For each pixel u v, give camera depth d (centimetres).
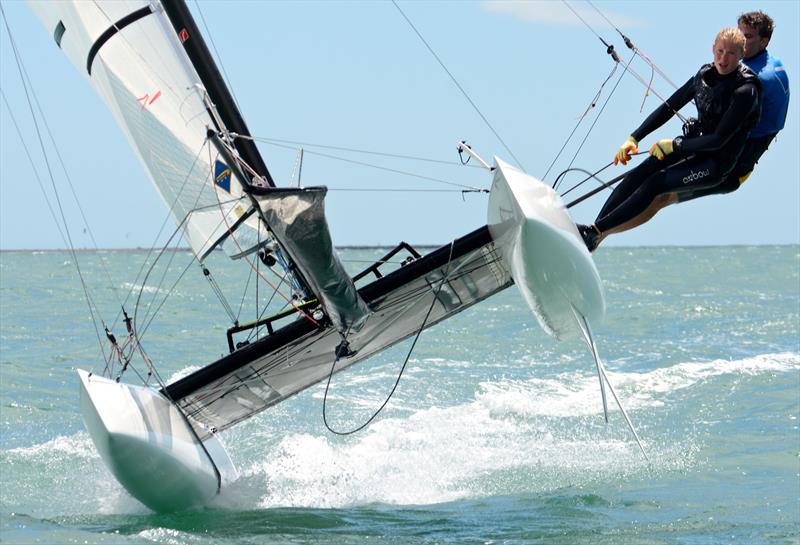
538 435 3012
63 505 2198
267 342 2252
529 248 1817
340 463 2666
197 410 2397
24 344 5031
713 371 4062
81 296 8269
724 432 2975
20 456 2673
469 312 6606
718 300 7806
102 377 2123
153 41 2331
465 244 2075
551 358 4569
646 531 1930
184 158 2366
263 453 2842
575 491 2300
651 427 3089
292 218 1847
